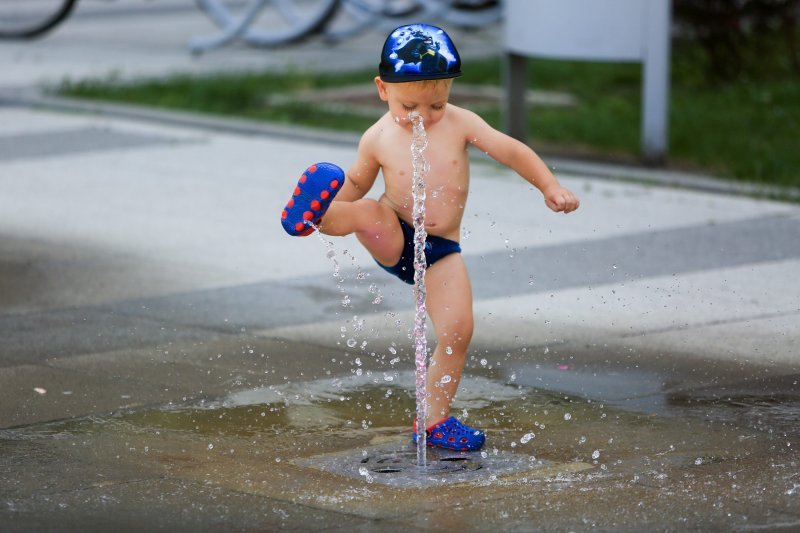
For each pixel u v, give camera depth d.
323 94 33.28
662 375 13.44
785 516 9.63
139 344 14.56
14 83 34.66
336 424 12.03
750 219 20.73
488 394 12.91
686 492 10.16
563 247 19.02
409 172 11.09
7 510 9.80
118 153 26.42
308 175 10.40
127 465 10.85
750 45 33.75
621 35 24.69
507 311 15.84
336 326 15.27
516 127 27.28
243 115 30.62
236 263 18.33
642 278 17.28
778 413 12.21
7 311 15.87
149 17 50.75
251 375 13.49
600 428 11.86
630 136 27.64
